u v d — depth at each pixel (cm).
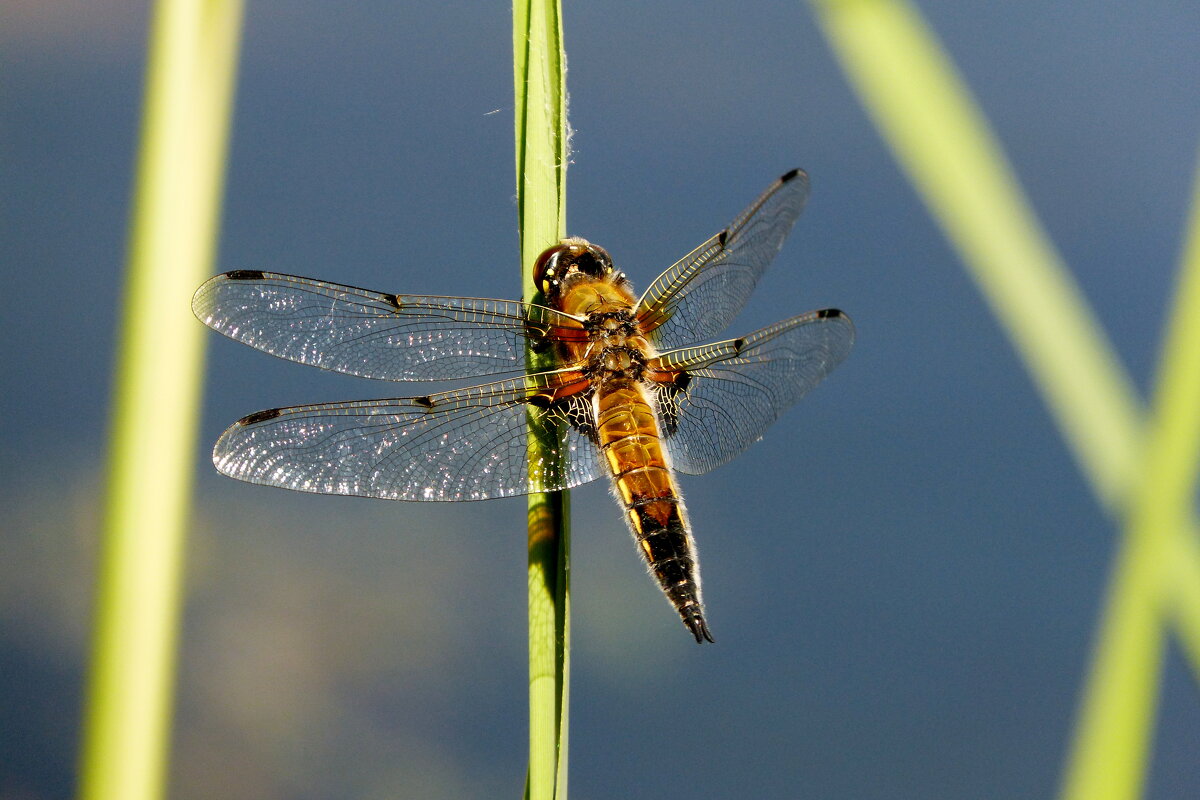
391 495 83
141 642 80
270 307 83
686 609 83
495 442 83
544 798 80
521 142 82
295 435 83
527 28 82
